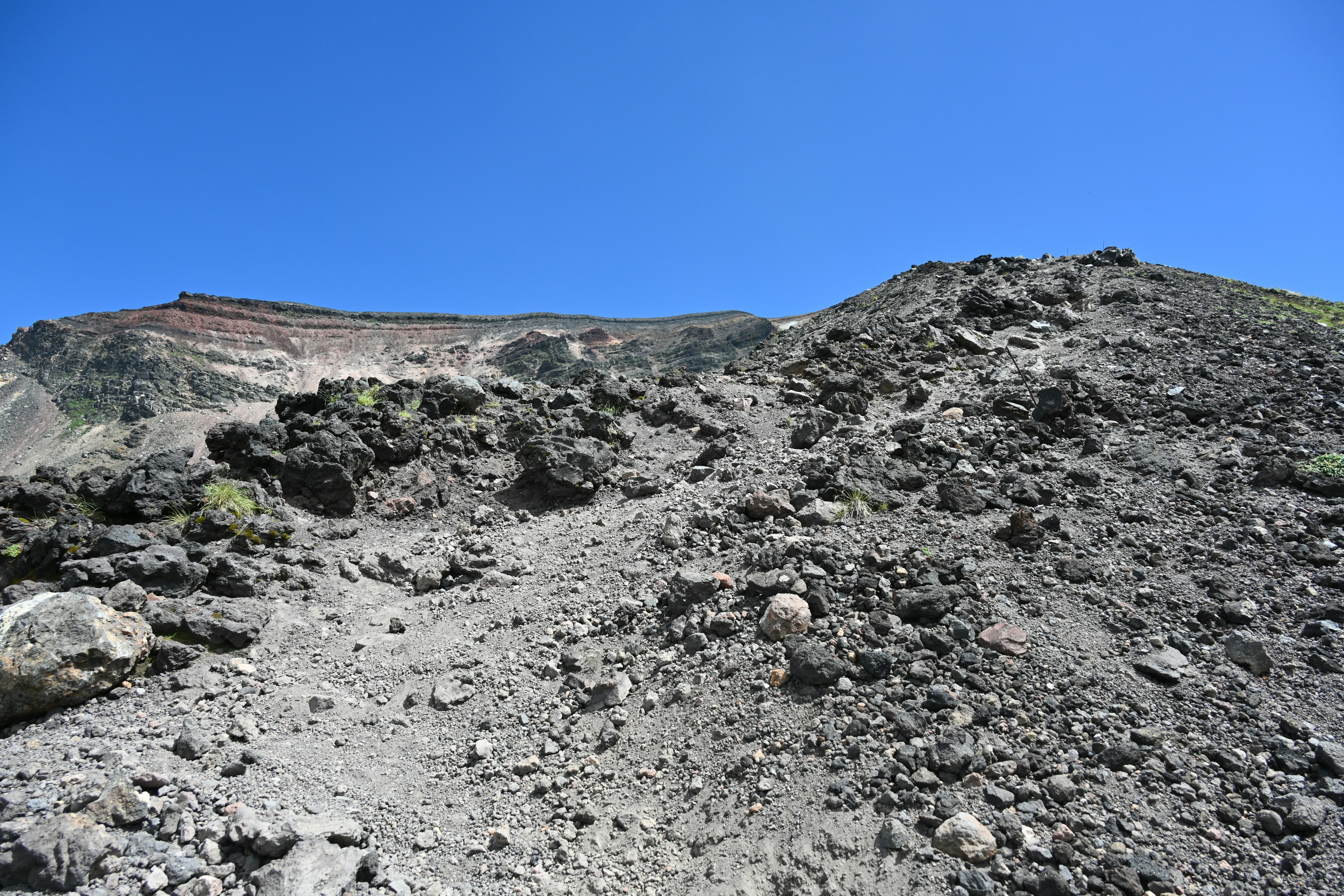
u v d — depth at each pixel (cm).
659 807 505
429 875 463
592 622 720
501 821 507
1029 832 421
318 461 996
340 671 687
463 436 1155
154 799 462
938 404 1113
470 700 638
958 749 471
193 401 12150
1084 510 743
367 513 1006
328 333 15750
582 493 1040
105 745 521
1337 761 451
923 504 789
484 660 688
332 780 540
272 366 14025
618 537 883
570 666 650
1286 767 455
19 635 562
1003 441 905
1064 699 518
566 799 522
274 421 1072
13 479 898
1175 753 470
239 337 14612
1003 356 1299
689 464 1084
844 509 791
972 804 442
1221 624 583
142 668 625
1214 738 483
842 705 527
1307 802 427
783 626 603
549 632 716
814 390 1291
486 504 1051
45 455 10431
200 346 13738
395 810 520
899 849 420
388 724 615
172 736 549
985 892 389
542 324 17488
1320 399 920
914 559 670
